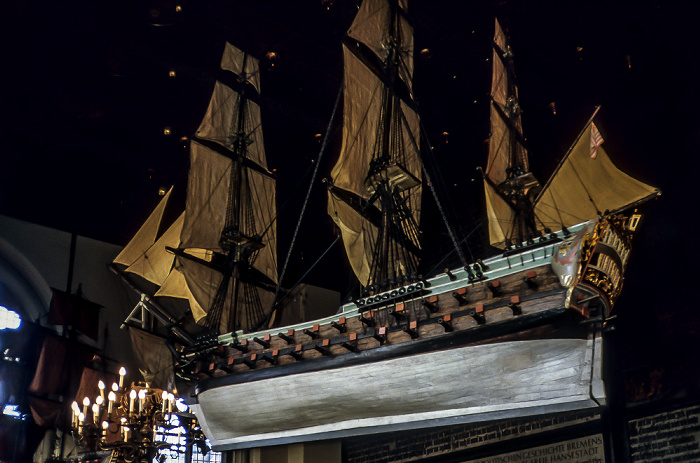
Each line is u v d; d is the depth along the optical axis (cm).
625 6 1855
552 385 1059
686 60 1703
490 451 1628
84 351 1816
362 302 1211
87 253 1944
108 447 1351
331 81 2227
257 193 2073
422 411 1150
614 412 1508
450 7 2050
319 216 2359
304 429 1259
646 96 1755
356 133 1641
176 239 1991
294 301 2080
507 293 1084
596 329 1049
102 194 2053
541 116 2052
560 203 1725
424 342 1128
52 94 2033
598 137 1411
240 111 2062
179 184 2214
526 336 1061
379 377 1168
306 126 2319
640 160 1694
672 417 1438
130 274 1956
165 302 1973
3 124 1942
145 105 2153
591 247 1015
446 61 2173
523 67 2091
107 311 1905
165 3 1989
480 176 2202
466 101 2267
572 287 1008
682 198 1588
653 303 1552
